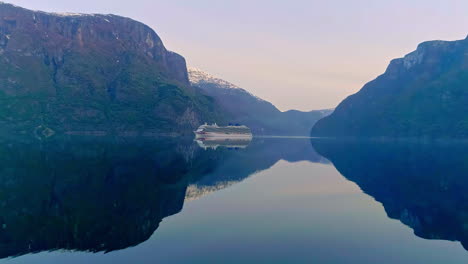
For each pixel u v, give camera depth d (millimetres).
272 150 126438
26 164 56406
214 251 18875
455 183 45062
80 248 19250
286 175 53781
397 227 24203
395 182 45969
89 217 25859
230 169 61906
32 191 35094
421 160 83312
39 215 26078
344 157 94000
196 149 119688
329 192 38156
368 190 39688
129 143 138375
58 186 38219
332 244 20344
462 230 23547
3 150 83938
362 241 21016
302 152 115938
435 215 27750
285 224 24625
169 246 19641
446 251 19500
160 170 56031
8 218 25109
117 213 27266
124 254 18406
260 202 32500
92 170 51531
